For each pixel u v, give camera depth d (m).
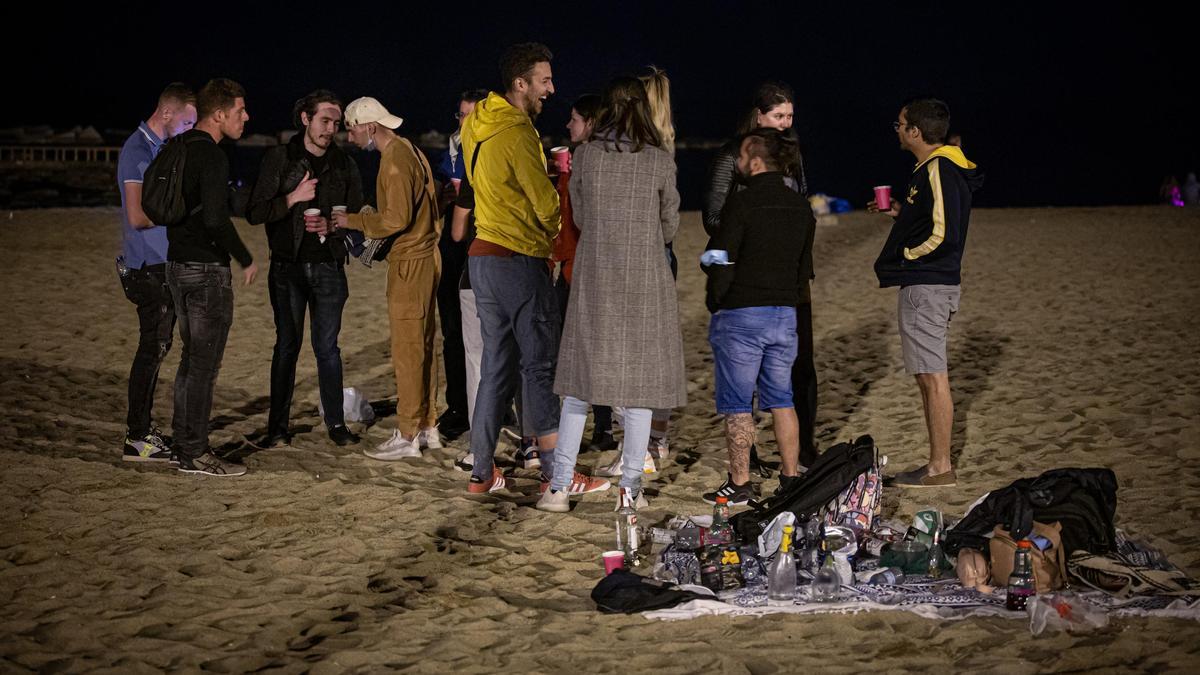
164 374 8.80
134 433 6.62
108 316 11.14
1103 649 4.11
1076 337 10.45
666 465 6.86
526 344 6.00
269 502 5.96
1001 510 5.00
